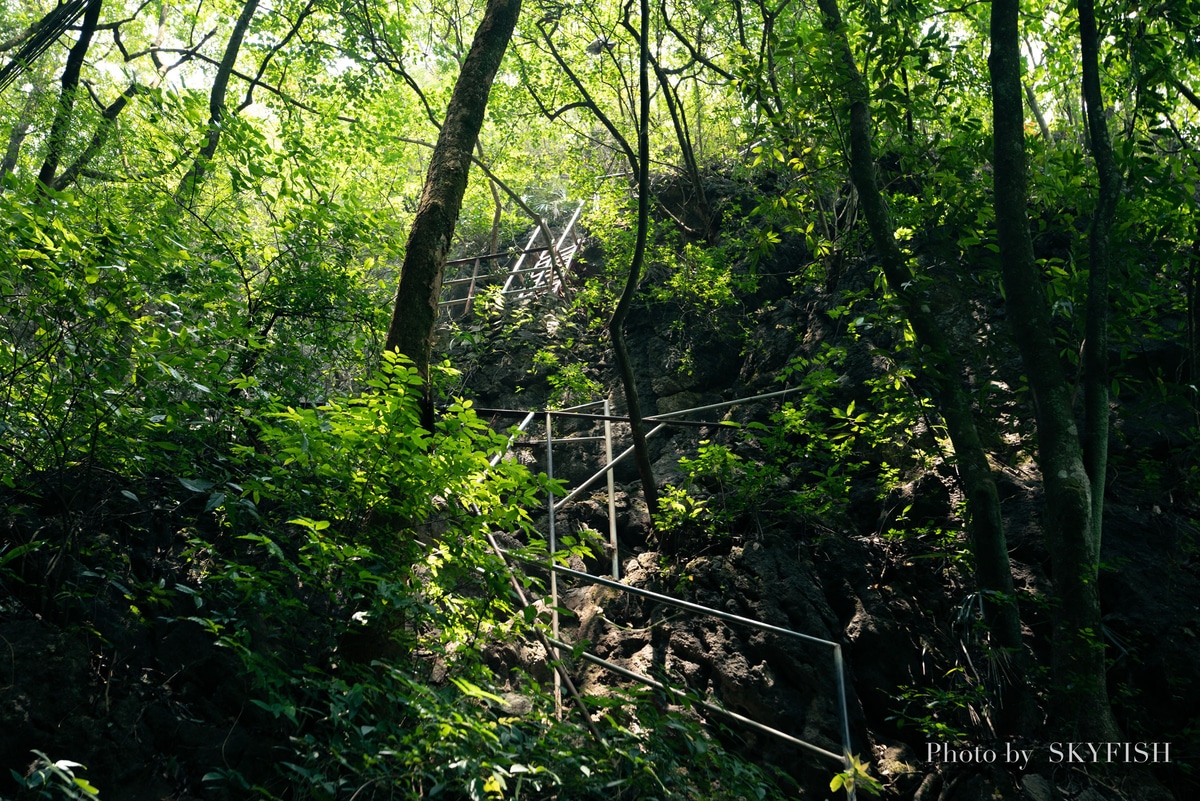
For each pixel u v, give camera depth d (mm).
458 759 3828
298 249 6395
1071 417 6188
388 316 6582
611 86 13781
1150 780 5598
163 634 4836
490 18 7352
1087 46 7012
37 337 4609
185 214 6547
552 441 10273
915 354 7359
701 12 11875
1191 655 6262
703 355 11352
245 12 11172
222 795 4273
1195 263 7398
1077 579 5758
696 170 12891
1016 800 5379
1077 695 5496
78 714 4109
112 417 4645
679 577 7586
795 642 6727
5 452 4645
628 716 5977
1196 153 7031
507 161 15734
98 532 4969
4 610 4301
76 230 4949
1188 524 7184
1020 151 6750
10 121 9852
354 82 12500
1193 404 7430
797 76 8289
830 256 10961
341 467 4812
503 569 4875
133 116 8203
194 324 5031
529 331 12820
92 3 8781
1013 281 6555
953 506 7656
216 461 5285
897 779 5984
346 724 3891
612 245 13578
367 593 4758
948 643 6820
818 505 7910
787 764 6070
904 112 8367
